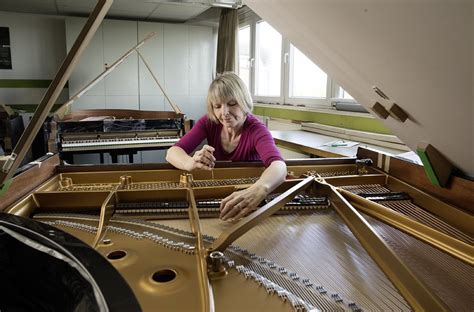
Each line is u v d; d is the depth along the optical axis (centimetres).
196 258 94
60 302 64
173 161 150
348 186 145
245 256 98
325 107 380
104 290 55
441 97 87
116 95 525
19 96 546
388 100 115
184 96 559
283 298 78
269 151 150
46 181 132
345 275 90
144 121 362
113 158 397
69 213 121
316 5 94
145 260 93
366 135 303
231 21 479
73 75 502
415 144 130
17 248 72
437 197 122
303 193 139
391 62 91
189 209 123
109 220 116
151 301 76
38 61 545
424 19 67
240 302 77
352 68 116
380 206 117
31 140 85
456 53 68
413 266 93
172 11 497
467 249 94
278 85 480
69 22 487
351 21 88
